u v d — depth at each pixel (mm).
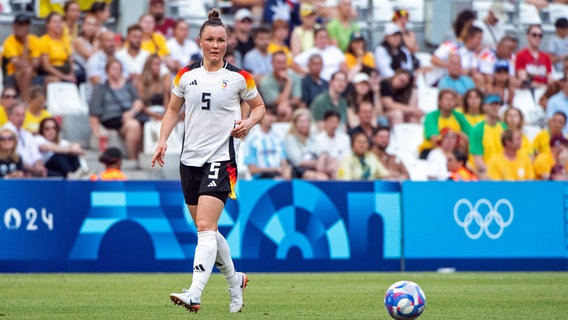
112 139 54000
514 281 38969
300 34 61562
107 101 53781
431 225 46000
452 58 61438
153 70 54375
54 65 55250
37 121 51562
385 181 45688
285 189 44469
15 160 48969
